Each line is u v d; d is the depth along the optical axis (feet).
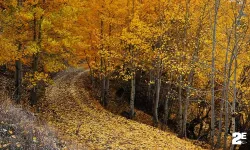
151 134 51.16
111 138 43.42
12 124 28.02
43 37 52.13
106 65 76.18
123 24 68.80
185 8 61.31
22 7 48.83
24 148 24.53
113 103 86.28
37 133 28.19
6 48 46.93
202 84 73.82
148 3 65.31
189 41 64.69
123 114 77.41
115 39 68.03
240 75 62.39
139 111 82.02
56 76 118.52
